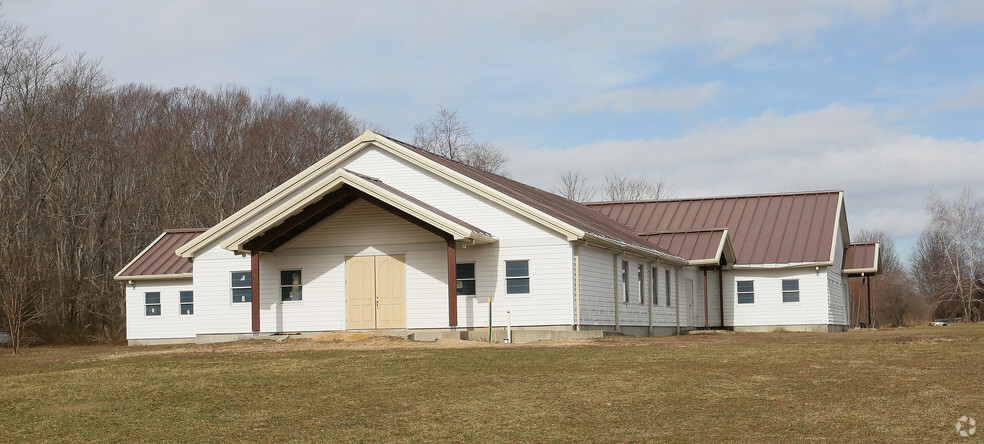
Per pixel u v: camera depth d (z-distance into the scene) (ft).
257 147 218.59
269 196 103.91
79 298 161.38
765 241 133.69
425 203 99.66
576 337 92.27
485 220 97.71
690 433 42.24
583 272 96.12
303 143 225.97
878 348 70.28
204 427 46.14
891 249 313.53
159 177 203.51
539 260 95.35
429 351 75.31
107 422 47.88
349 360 69.31
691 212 143.74
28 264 118.62
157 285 124.98
